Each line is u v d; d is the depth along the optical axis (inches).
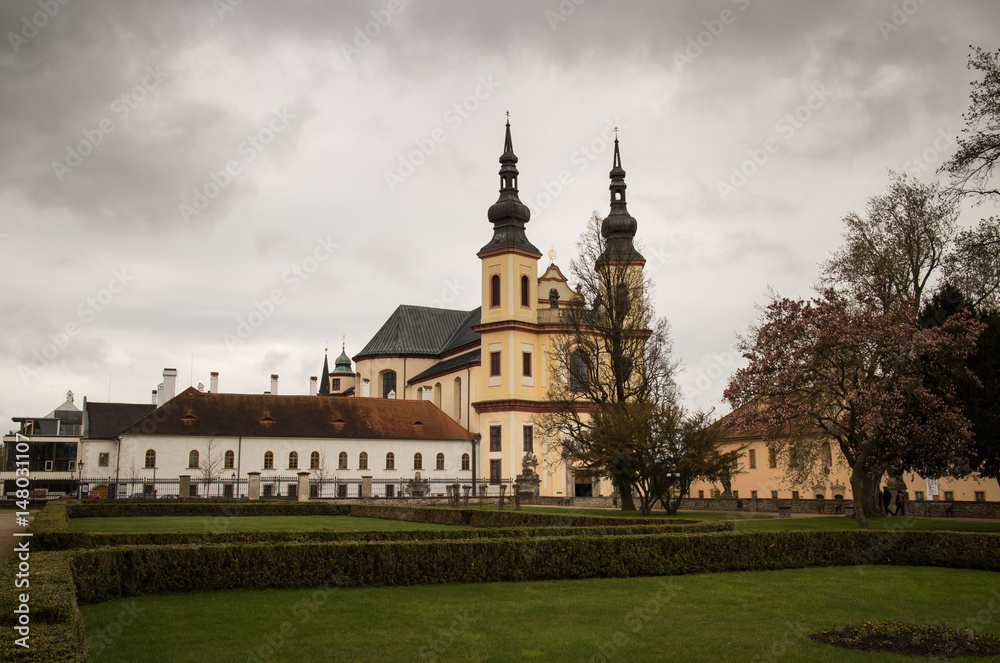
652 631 666.2
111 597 792.3
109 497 3016.7
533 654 590.2
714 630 670.5
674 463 1786.4
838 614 740.0
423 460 3481.8
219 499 2568.9
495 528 1114.7
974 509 1807.3
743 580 951.6
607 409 1972.2
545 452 3282.5
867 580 955.3
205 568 844.6
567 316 2554.1
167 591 829.2
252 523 1828.2
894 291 1846.7
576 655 588.7
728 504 2246.6
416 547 905.5
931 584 925.2
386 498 2753.4
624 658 581.3
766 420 1598.2
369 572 888.9
